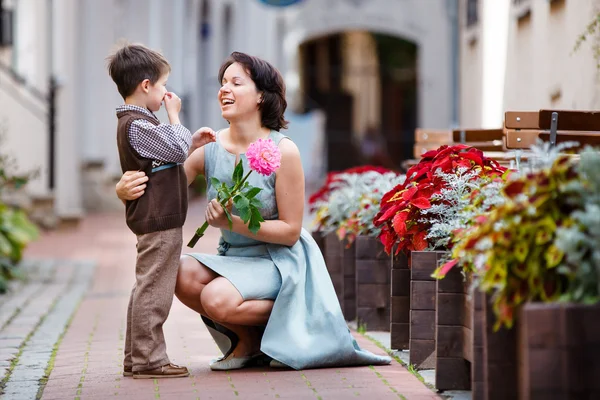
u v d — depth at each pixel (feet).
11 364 21.76
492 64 46.55
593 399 12.56
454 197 18.85
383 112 155.53
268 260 19.77
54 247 57.11
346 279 26.99
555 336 12.62
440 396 16.92
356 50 151.43
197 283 19.44
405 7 110.42
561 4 34.65
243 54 20.10
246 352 20.06
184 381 18.67
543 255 13.24
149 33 99.96
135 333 18.86
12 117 62.28
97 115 94.58
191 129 114.11
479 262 14.19
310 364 19.44
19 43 71.36
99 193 90.94
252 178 19.67
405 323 21.25
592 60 30.35
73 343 24.88
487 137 28.12
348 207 27.55
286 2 82.48
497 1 45.47
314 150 114.11
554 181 13.15
